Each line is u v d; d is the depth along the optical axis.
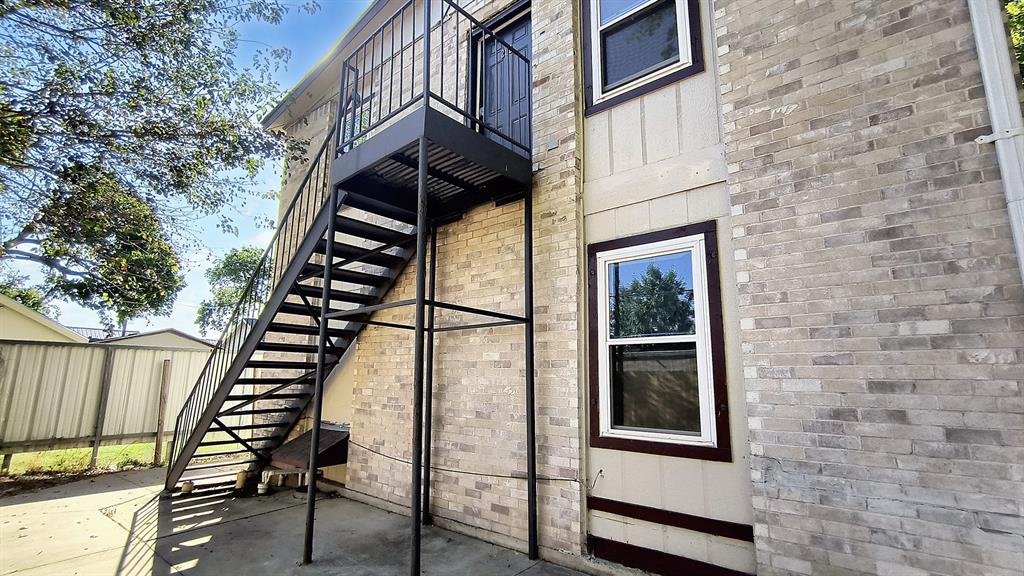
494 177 4.11
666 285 3.41
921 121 2.41
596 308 3.67
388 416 5.03
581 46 4.21
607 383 3.51
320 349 3.84
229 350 5.48
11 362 6.98
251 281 5.46
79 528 4.34
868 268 2.46
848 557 2.33
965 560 2.07
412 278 5.17
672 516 3.05
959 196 2.27
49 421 7.20
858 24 2.67
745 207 2.91
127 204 7.53
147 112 6.63
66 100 6.04
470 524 4.06
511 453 3.89
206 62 6.94
